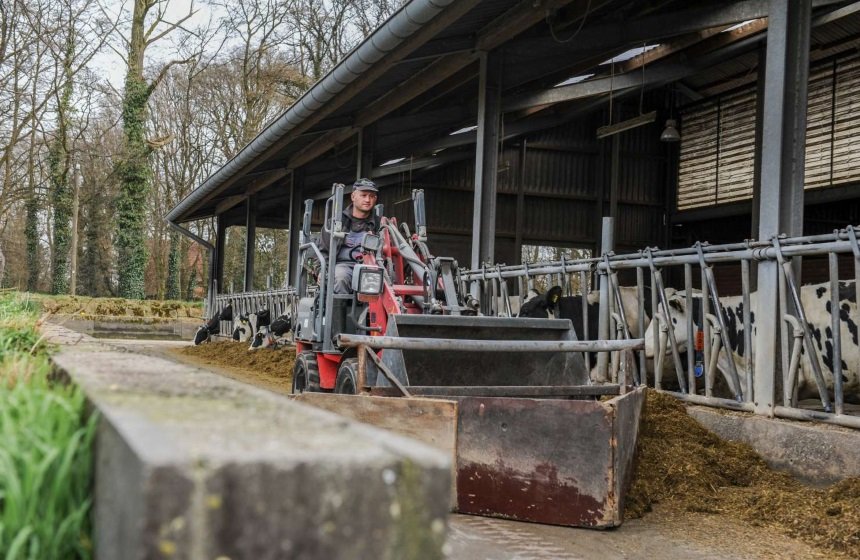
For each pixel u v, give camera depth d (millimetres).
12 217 41531
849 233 4914
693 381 6078
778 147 6090
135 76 30656
